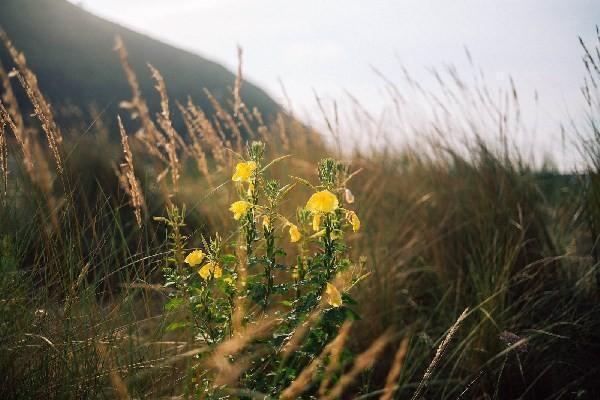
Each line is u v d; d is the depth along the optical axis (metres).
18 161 2.58
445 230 4.10
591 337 3.22
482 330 2.96
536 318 3.36
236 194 3.13
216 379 1.95
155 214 3.54
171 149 2.79
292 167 4.46
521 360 2.97
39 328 2.17
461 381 2.74
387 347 3.13
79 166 4.20
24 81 2.45
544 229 3.85
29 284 2.33
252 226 2.11
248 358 1.98
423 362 3.01
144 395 2.06
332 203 2.02
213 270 2.09
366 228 4.14
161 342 2.20
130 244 3.23
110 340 2.16
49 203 2.34
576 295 3.43
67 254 2.36
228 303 2.12
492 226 3.87
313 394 2.10
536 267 3.63
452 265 3.83
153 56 29.52
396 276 3.64
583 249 3.90
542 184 4.86
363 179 4.92
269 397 1.89
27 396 1.96
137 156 3.94
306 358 2.12
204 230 3.20
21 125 2.37
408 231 4.30
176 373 2.23
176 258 2.18
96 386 1.99
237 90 3.75
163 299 2.64
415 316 3.55
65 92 23.75
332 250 2.12
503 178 4.11
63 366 2.07
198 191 3.74
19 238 2.47
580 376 3.00
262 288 2.08
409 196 4.59
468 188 4.26
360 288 3.35
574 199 4.35
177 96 27.16
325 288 2.10
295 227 2.10
